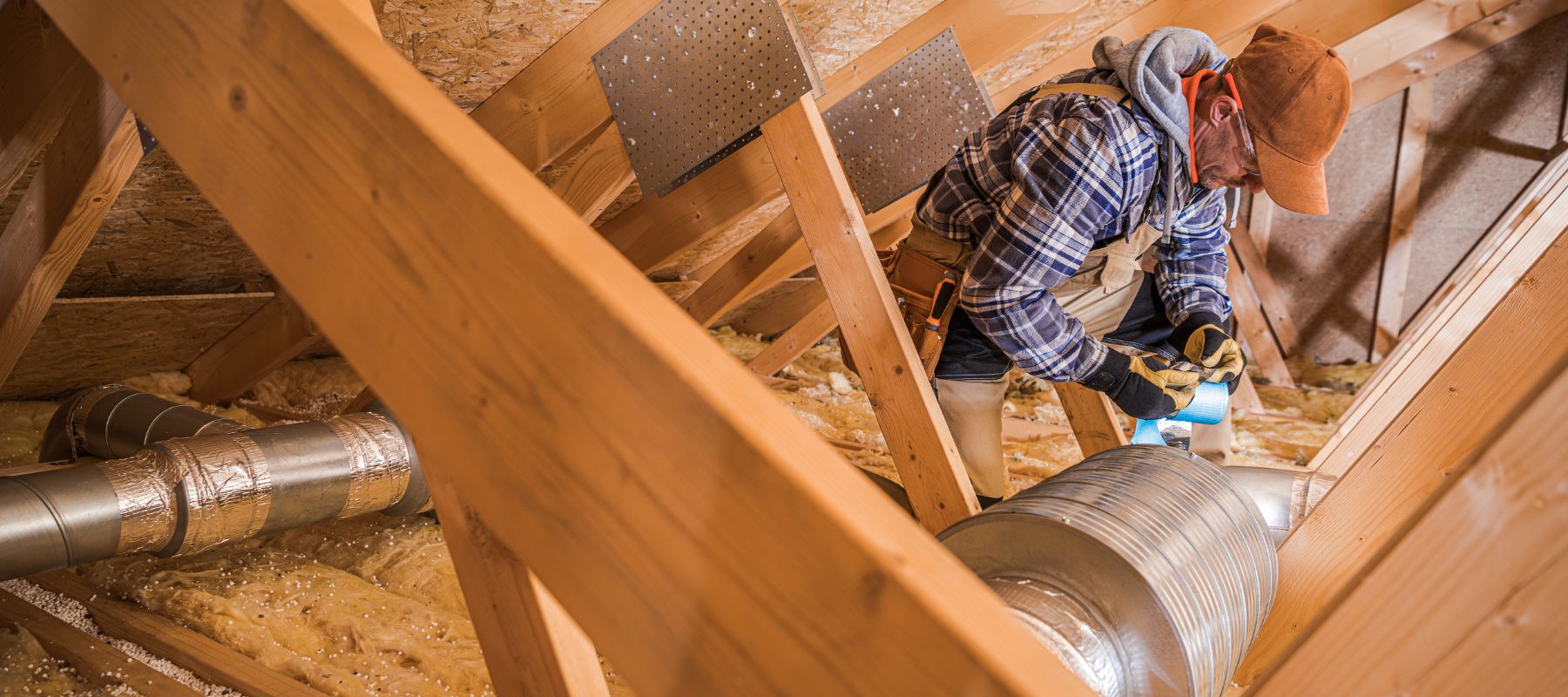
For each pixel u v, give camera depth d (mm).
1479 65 4879
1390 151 5105
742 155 2207
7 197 2109
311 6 664
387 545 2152
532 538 581
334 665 1676
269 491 1817
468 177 576
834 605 471
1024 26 2238
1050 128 1482
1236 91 1461
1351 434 2271
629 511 534
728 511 498
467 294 587
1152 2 2785
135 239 2549
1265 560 1321
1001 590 1040
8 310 1974
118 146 1756
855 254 1761
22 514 1536
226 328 3152
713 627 511
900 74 2324
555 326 551
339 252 650
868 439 3531
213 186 726
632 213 2410
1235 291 5105
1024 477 3047
